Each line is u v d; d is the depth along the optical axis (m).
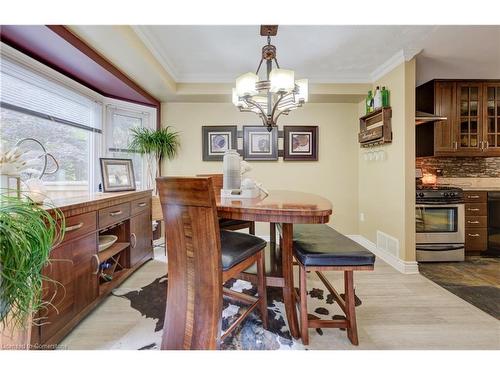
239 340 1.54
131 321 1.75
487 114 3.26
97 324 1.71
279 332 1.62
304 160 3.80
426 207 2.93
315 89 3.39
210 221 1.15
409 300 2.07
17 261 0.86
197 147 3.79
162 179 1.23
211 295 1.18
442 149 3.23
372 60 2.89
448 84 3.23
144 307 1.94
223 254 1.35
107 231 2.44
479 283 2.41
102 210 1.96
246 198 1.74
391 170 2.93
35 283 0.95
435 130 3.23
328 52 2.70
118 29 1.89
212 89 3.41
